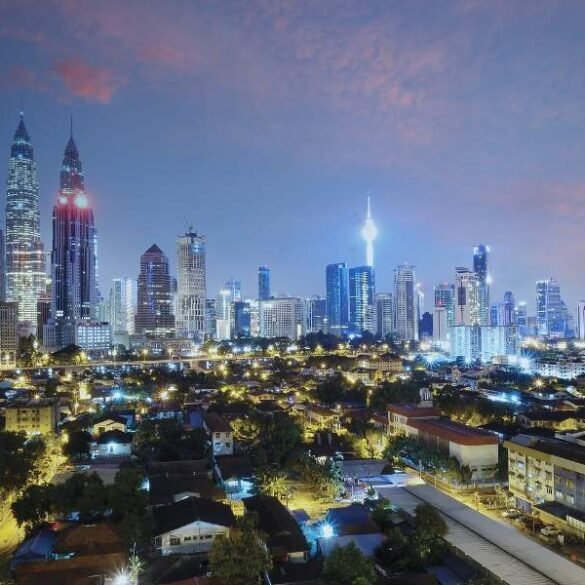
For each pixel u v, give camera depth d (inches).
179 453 6136.8
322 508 4581.7
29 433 7219.5
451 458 5226.4
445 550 3447.3
